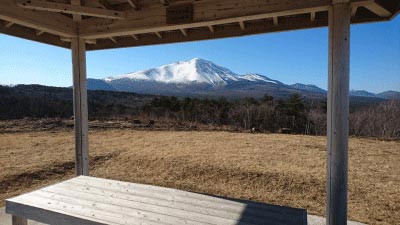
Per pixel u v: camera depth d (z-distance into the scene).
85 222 1.99
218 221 1.98
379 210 3.91
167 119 14.39
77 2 3.14
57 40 4.00
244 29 3.37
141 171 5.95
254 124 13.27
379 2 2.37
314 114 12.48
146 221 1.96
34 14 2.94
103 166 6.33
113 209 2.16
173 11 2.90
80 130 3.57
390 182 5.05
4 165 5.87
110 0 3.10
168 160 6.54
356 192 4.59
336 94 2.29
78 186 2.70
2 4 2.64
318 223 3.15
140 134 10.50
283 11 2.51
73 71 3.54
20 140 8.70
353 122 11.25
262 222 1.98
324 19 2.97
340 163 2.28
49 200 2.33
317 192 4.65
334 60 2.30
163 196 2.46
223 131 11.80
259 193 4.68
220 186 5.02
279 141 9.08
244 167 5.89
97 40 4.20
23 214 2.26
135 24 3.14
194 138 9.67
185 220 1.98
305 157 6.82
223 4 2.74
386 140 9.52
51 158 6.61
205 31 3.57
